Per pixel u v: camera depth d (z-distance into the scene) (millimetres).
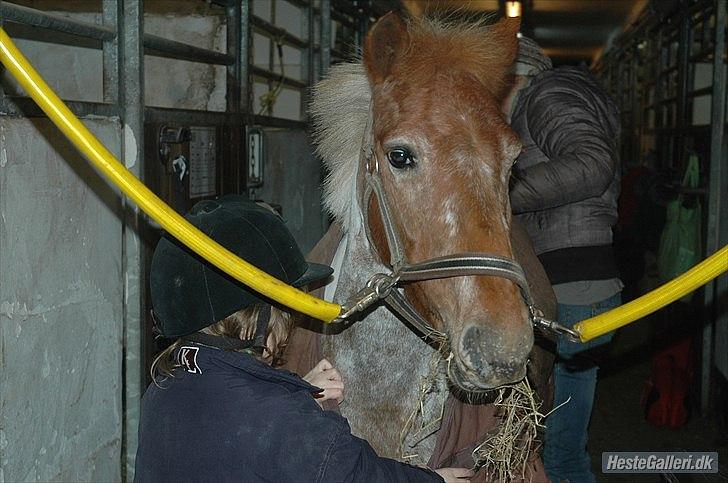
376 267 1796
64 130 1251
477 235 1462
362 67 1864
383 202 1627
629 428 4191
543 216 2592
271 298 1336
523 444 1804
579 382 2588
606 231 2602
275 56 4723
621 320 1466
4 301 1840
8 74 2004
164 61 3789
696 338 4480
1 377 1836
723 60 3957
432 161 1501
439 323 1593
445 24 1859
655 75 7387
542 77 2516
